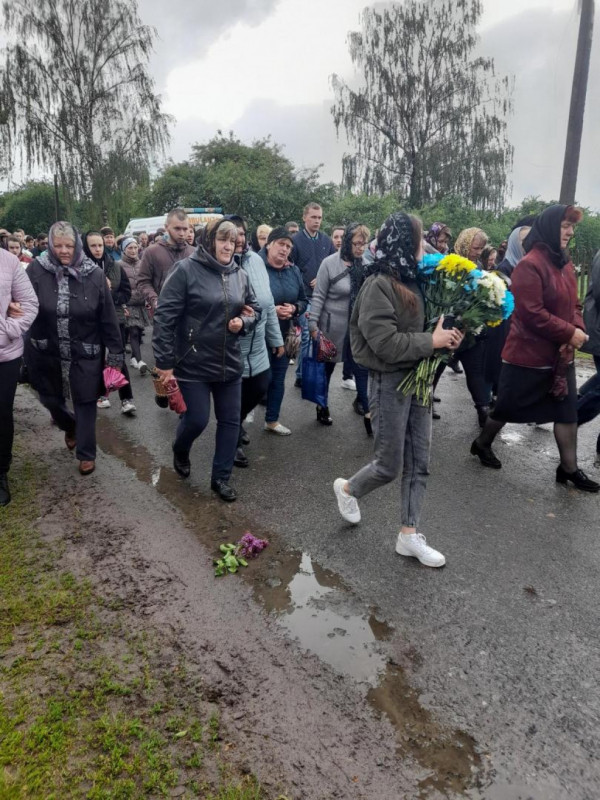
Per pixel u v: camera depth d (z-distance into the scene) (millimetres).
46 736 2051
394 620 2736
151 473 4449
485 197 28625
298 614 2781
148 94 29484
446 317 2803
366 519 3721
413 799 1870
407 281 2891
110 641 2549
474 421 5738
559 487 4211
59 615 2707
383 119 29312
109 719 2131
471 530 3596
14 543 3352
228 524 3660
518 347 4027
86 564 3156
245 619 2734
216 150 31625
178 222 5750
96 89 28859
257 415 5969
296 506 3906
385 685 2336
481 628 2680
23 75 27656
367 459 4727
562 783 1924
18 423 5480
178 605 2824
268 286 4617
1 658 2430
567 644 2576
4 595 2852
